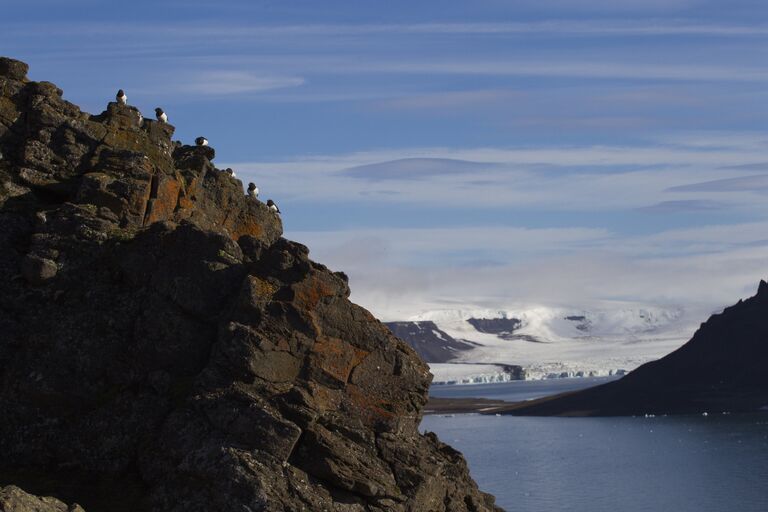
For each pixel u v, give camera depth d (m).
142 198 40.56
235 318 35.94
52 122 42.38
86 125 42.97
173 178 42.56
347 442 34.66
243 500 31.98
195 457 33.28
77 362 36.97
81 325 37.53
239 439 33.41
